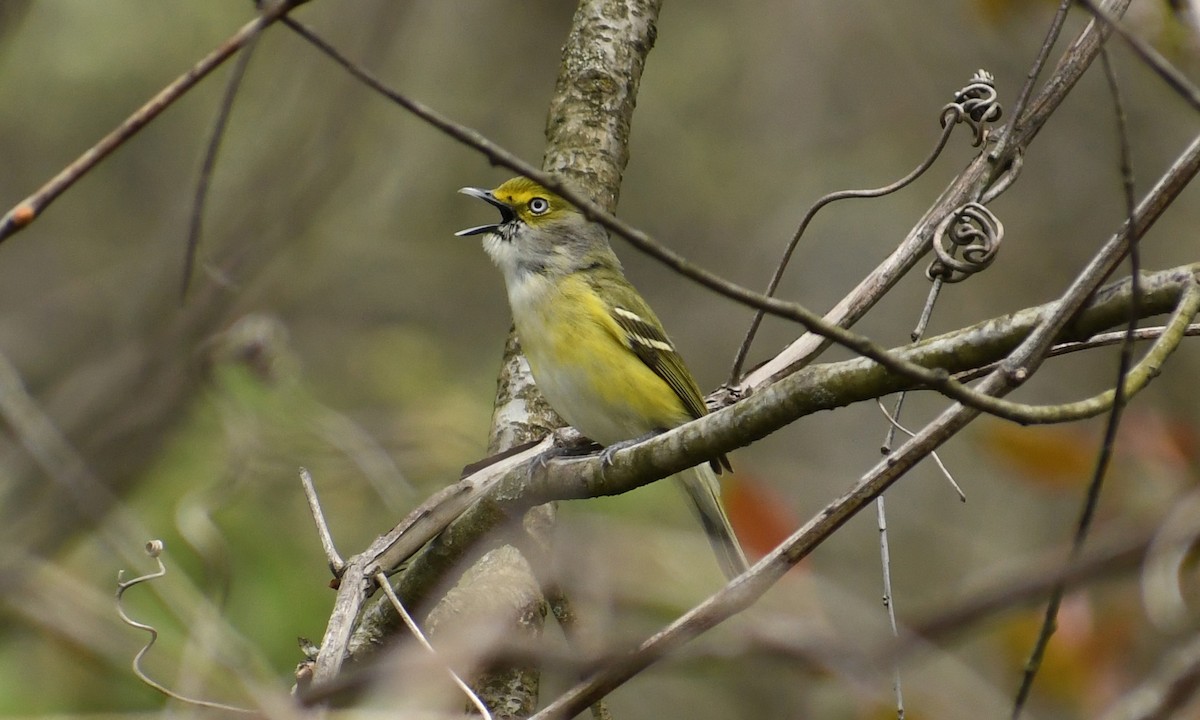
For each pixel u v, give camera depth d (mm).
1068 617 9578
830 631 4586
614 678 5535
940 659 8367
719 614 5508
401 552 7438
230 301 11414
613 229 4957
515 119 18297
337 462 11188
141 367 11094
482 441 13102
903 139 18391
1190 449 10625
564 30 18562
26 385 14555
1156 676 5176
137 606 8117
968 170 8203
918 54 18578
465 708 7445
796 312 5117
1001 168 8188
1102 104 17234
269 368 11211
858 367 5992
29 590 6930
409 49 17672
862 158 18438
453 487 7656
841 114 18703
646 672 5754
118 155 17453
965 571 15609
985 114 8148
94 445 10742
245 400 10992
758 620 5379
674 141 18641
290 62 15422
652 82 18734
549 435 9930
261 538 10562
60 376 13375
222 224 13086
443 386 14375
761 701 12867
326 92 13391
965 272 7633
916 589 15586
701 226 18391
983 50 17922
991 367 6852
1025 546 15711
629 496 9844
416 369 14641
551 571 7430
